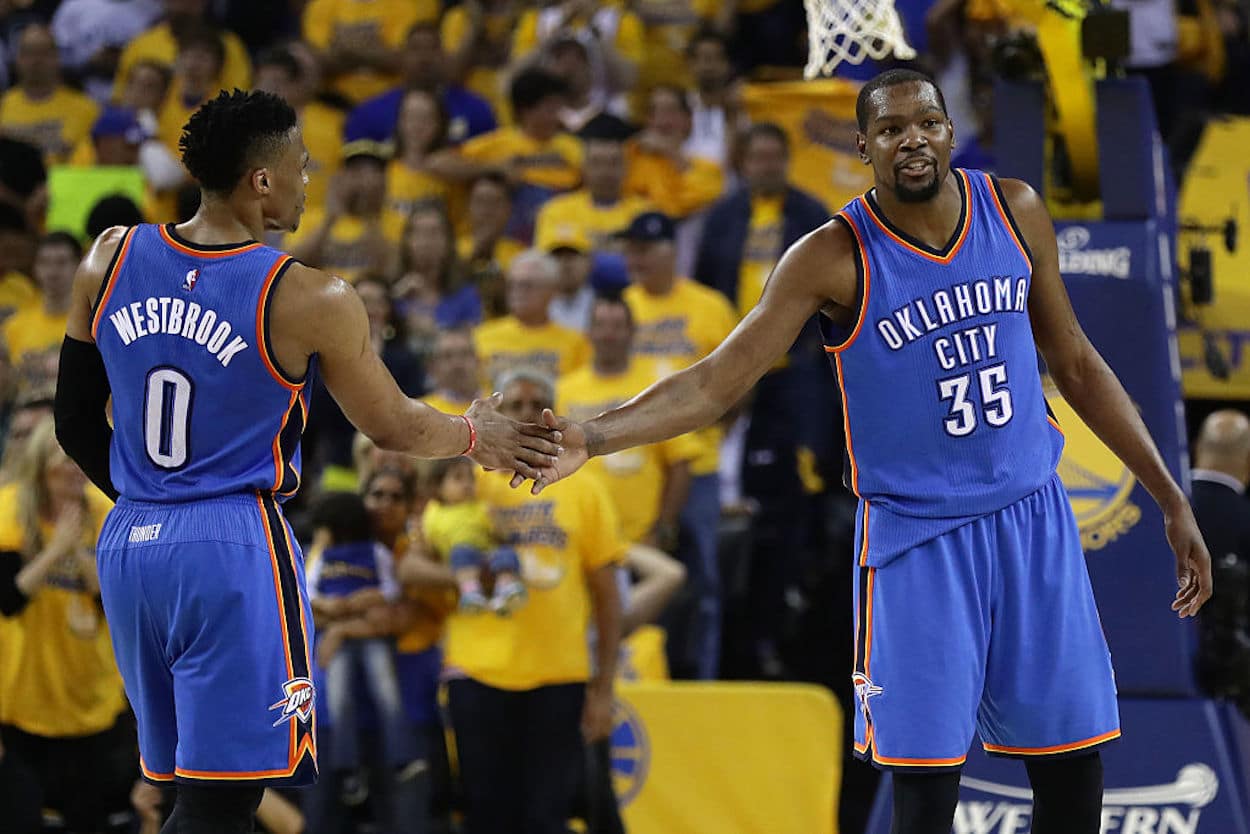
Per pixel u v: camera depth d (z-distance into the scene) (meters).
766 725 23.69
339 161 36.28
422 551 23.39
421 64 36.00
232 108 13.66
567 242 31.16
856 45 16.75
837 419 29.75
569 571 22.59
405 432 14.20
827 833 23.30
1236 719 20.19
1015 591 13.57
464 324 27.73
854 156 31.95
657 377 27.42
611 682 22.78
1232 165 26.41
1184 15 35.19
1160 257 19.69
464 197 34.09
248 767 13.41
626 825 23.52
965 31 33.06
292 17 42.38
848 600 29.22
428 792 23.78
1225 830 19.03
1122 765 19.39
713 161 34.50
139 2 41.81
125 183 32.59
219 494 13.55
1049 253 13.91
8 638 22.88
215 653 13.39
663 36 38.00
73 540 22.83
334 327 13.59
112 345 13.68
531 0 39.78
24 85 38.84
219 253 13.59
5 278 32.91
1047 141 20.28
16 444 24.48
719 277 30.83
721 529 28.45
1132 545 19.45
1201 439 23.20
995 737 14.07
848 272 13.55
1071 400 14.51
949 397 13.47
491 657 22.28
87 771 23.27
